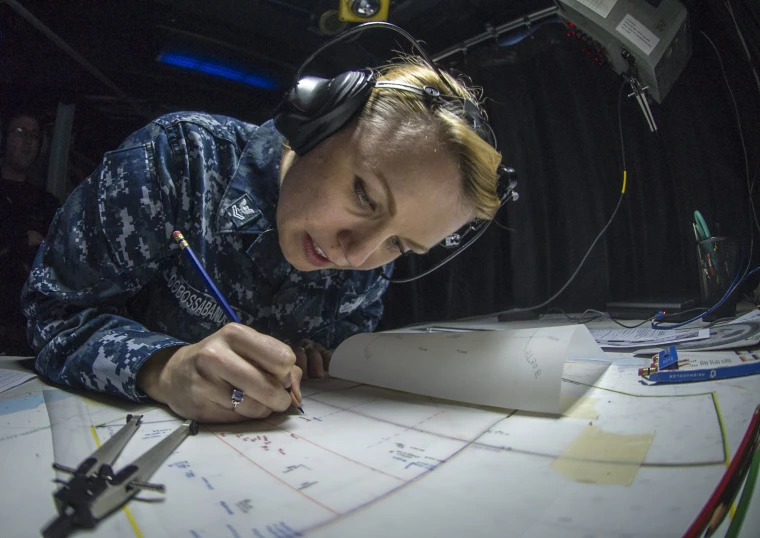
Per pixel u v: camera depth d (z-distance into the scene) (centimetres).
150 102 184
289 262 84
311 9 146
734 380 58
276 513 33
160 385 59
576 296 167
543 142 170
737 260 109
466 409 61
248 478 40
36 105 171
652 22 109
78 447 46
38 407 61
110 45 158
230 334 58
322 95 64
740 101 131
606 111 162
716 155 138
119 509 34
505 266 182
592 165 162
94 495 33
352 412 61
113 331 71
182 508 34
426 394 68
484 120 78
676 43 113
